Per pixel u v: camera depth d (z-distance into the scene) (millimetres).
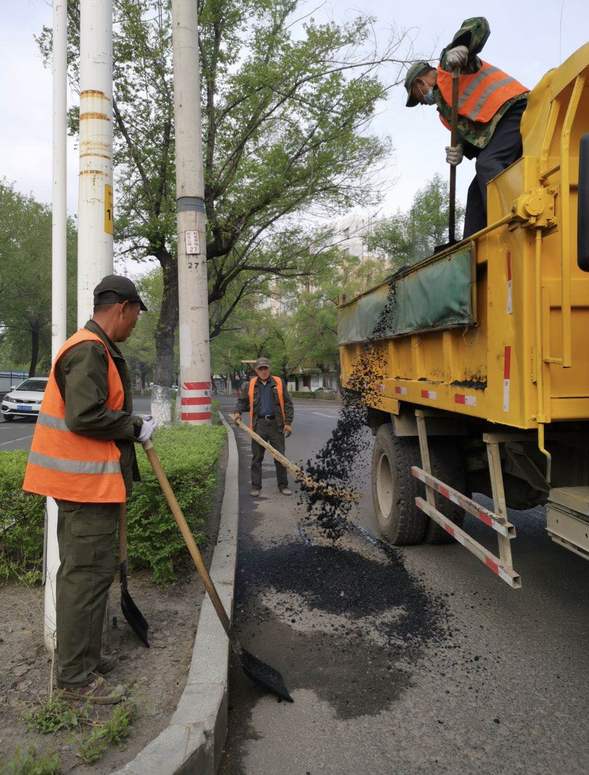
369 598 4281
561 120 2855
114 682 2824
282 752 2637
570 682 3191
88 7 3297
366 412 6500
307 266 17859
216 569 4348
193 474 4062
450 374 3969
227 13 13359
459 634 3738
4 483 3980
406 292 4656
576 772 2500
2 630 3346
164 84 13680
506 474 3957
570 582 4535
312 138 14539
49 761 2133
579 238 2404
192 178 8242
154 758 2178
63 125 3338
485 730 2781
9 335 38688
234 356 50469
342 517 6410
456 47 4082
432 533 5227
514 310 3002
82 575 2648
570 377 2914
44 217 31656
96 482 2631
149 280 29953
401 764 2557
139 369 78688
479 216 4402
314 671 3314
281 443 7836
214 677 2771
